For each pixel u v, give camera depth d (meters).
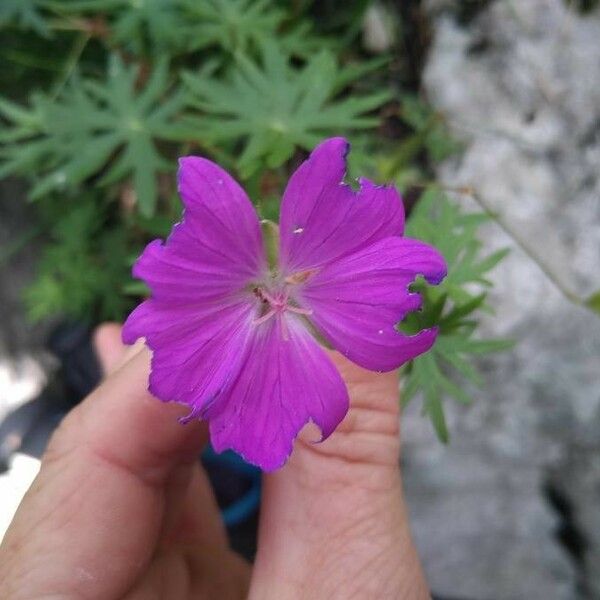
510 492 0.16
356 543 0.08
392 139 0.15
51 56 0.16
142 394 0.09
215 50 0.14
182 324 0.07
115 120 0.13
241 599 0.12
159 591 0.10
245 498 0.18
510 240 0.14
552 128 0.14
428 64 0.15
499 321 0.14
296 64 0.15
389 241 0.07
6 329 0.18
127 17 0.14
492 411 0.15
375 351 0.07
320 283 0.08
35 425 0.17
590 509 0.15
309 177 0.07
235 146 0.14
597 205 0.13
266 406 0.08
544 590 0.16
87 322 0.17
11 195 0.17
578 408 0.14
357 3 0.15
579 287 0.14
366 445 0.09
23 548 0.08
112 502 0.09
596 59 0.13
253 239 0.07
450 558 0.16
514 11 0.14
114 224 0.16
